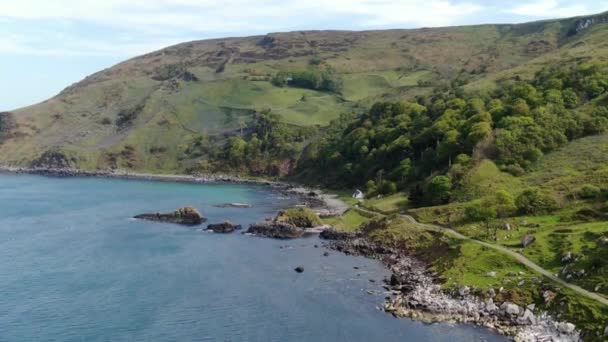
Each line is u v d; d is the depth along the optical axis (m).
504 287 90.81
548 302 84.00
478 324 83.50
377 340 79.56
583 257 91.12
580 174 134.75
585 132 161.25
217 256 127.19
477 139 168.00
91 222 168.12
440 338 79.12
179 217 170.38
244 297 98.44
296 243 140.50
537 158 153.62
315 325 85.56
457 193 148.38
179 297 98.62
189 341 80.75
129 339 81.38
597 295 81.69
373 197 190.12
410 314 87.88
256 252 131.00
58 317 89.44
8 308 93.19
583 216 114.56
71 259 124.06
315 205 199.62
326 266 118.06
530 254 100.81
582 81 193.12
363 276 110.12
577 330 76.38
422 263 115.31
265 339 81.19
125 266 118.44
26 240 143.00
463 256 106.88
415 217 141.62
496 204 126.25
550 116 166.75
